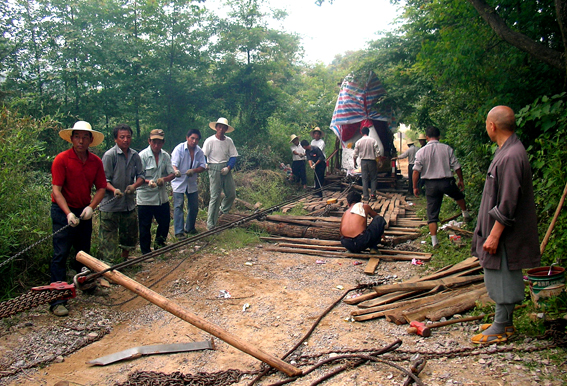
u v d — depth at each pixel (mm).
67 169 4641
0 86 9336
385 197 11266
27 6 10305
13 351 3646
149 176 6332
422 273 5578
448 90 8156
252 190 11289
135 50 11484
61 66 10414
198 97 12953
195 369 3406
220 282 5371
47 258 5270
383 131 14086
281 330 4082
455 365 3227
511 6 5855
